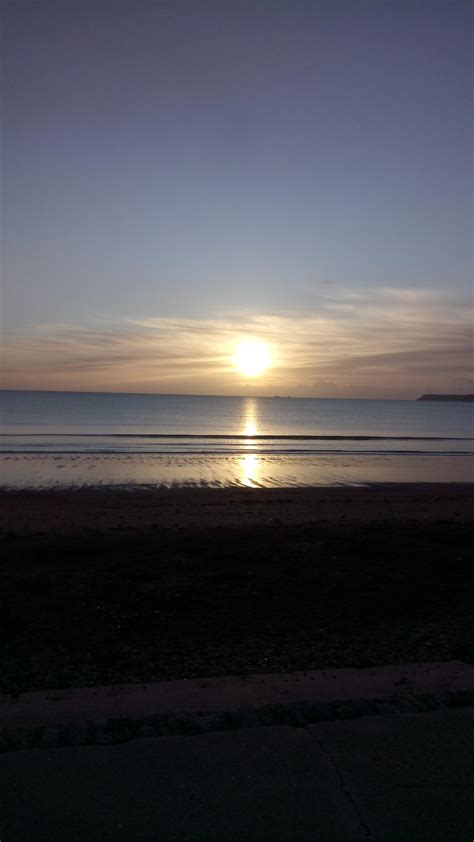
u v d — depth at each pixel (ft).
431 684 12.27
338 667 14.23
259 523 40.60
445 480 73.05
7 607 19.44
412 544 31.37
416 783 8.91
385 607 19.89
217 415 295.69
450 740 10.07
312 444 120.78
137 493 55.62
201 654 15.26
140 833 7.82
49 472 69.31
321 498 54.49
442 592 21.86
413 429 202.28
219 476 69.46
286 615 18.92
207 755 9.54
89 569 25.08
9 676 13.65
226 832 7.87
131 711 10.92
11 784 8.75
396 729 10.40
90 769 9.12
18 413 260.42
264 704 11.18
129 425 186.29
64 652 15.38
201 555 28.19
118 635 16.84
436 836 7.86
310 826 7.99
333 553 28.86
